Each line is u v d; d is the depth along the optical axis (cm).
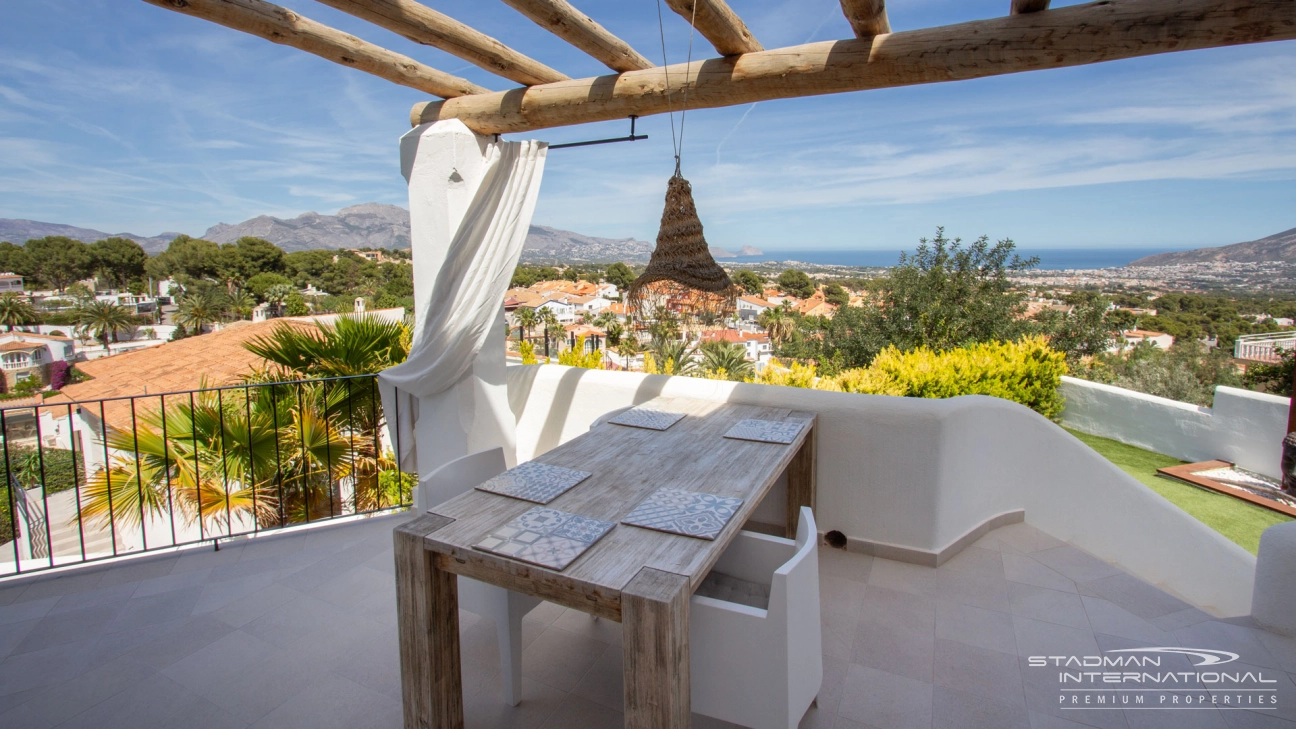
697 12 223
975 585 267
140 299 7356
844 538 304
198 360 1261
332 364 514
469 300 335
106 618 241
